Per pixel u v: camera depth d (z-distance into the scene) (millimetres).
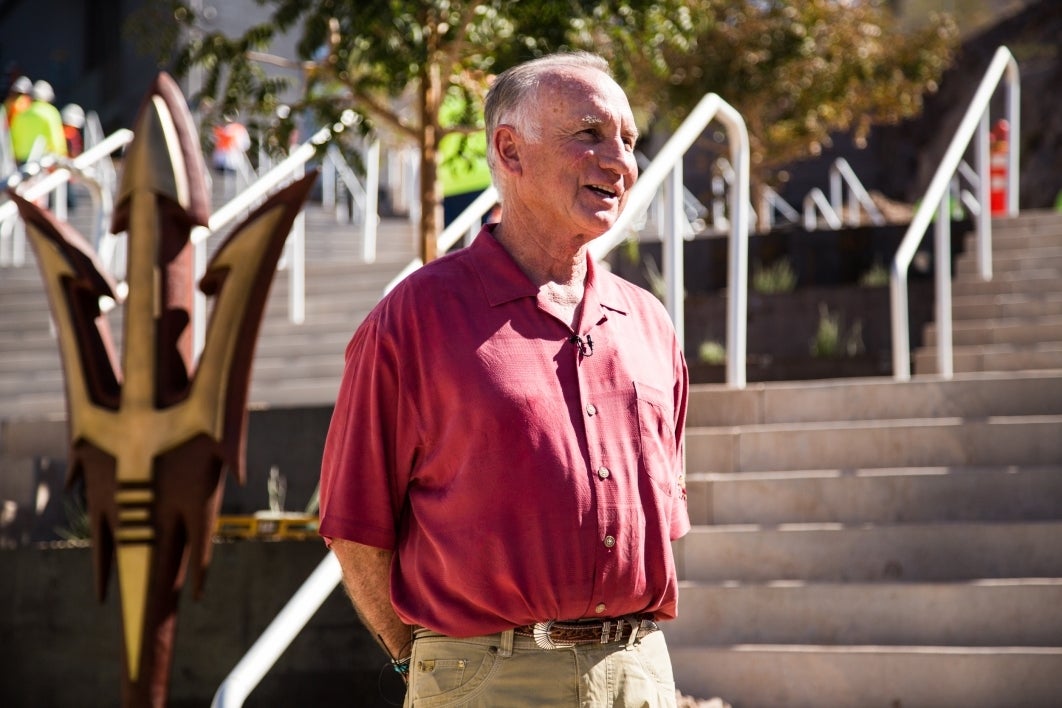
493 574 1937
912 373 6746
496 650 1956
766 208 11719
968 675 3521
